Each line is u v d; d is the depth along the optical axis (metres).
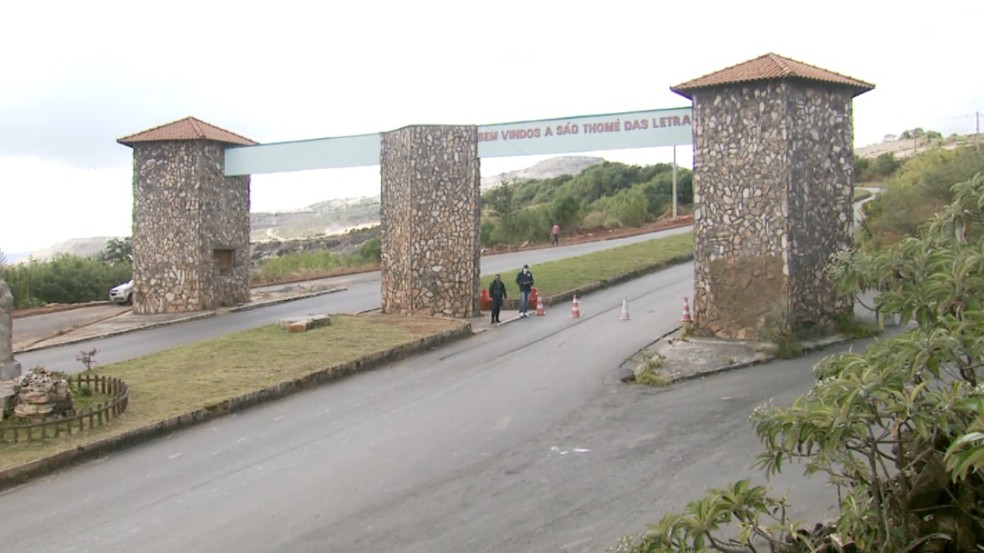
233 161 27.94
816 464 5.09
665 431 11.69
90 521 8.98
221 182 28.27
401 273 24.06
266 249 59.00
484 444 11.46
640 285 28.20
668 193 62.81
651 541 4.65
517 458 10.74
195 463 11.05
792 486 9.08
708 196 18.55
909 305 5.16
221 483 10.18
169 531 8.64
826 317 18.25
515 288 27.17
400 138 24.03
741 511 4.82
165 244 27.77
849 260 5.87
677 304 23.86
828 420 4.24
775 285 17.66
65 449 11.08
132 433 11.99
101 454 11.48
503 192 52.44
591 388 14.65
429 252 23.69
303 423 13.04
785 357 16.47
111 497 9.76
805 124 17.97
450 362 17.64
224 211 28.44
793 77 17.45
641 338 19.08
